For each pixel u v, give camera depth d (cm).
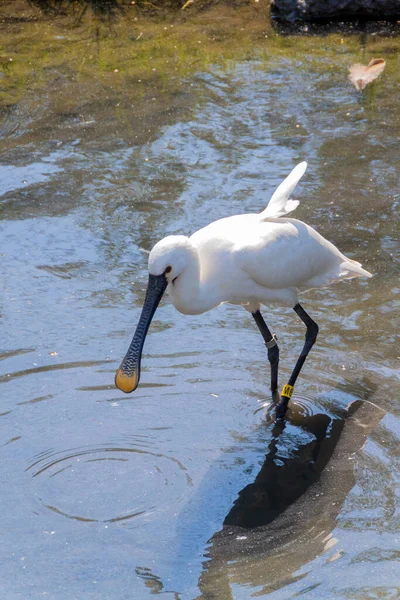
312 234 737
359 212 980
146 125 1195
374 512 576
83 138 1168
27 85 1306
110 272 892
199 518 579
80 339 785
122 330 798
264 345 781
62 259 914
